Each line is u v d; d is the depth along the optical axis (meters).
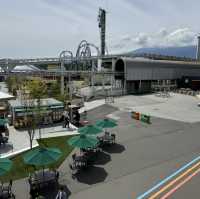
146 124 26.44
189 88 64.75
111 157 16.53
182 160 16.14
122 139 20.75
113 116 30.64
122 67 54.81
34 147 18.23
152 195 11.70
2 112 27.89
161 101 44.19
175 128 24.84
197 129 24.50
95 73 51.94
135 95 51.56
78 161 14.62
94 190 12.08
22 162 15.39
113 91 52.69
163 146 19.03
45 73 50.53
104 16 101.31
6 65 60.28
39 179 12.36
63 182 12.84
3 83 72.12
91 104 39.34
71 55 89.19
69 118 26.14
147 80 58.69
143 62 57.09
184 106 39.09
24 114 23.53
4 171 10.53
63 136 21.33
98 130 16.78
